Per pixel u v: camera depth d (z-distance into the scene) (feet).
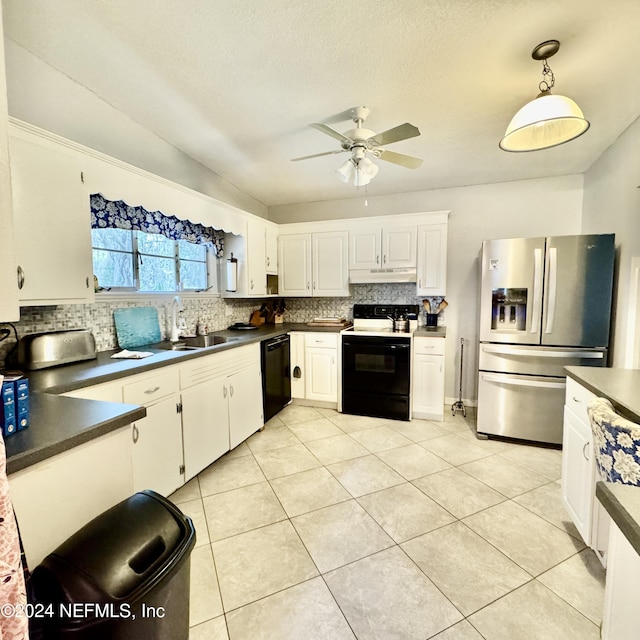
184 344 8.96
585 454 5.48
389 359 11.27
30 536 2.94
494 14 4.71
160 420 6.52
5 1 4.53
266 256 12.74
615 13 4.66
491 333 9.50
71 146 5.68
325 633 4.22
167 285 9.50
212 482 7.61
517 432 9.46
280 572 5.15
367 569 5.20
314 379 12.42
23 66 5.53
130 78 6.21
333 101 6.89
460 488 7.32
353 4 4.56
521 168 10.62
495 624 4.32
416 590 4.82
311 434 10.16
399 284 13.28
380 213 13.47
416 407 11.41
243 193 12.91
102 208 6.82
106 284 7.66
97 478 3.55
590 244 8.55
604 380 5.51
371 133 6.81
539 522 6.25
